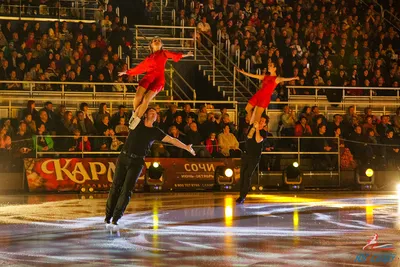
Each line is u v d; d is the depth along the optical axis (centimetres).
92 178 3281
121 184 1914
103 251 1455
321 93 4250
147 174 3306
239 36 4425
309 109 3809
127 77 3925
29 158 3241
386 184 3609
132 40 4284
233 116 3891
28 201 2706
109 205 1919
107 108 3766
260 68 4300
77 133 3375
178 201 2725
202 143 3494
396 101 4341
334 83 4353
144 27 4572
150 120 1886
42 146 3300
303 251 1459
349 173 3578
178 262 1329
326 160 3591
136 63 4219
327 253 1435
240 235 1703
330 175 3550
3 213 2231
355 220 2041
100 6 4475
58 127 3431
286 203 2639
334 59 4578
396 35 4962
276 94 4078
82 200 2761
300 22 4806
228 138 3488
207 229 1819
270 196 3038
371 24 4988
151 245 1539
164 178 3338
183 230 1797
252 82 4081
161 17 4634
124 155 1891
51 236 1681
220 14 4588
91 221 1998
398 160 3694
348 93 4303
